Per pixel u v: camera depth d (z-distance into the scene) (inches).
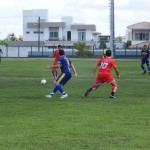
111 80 791.1
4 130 485.4
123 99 772.0
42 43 5452.8
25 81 1181.1
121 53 3914.9
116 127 501.7
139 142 426.9
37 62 2632.9
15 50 4399.6
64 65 794.2
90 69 1809.8
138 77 1346.0
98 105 687.7
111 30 3176.7
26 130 485.4
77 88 987.3
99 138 446.9
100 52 4087.1
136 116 577.6
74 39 5767.7
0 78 1288.1
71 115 585.9
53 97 804.0
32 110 635.5
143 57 1492.4
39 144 419.8
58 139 441.1
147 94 857.5
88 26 5748.0
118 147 408.8
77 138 445.7
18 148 403.2
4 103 716.0
